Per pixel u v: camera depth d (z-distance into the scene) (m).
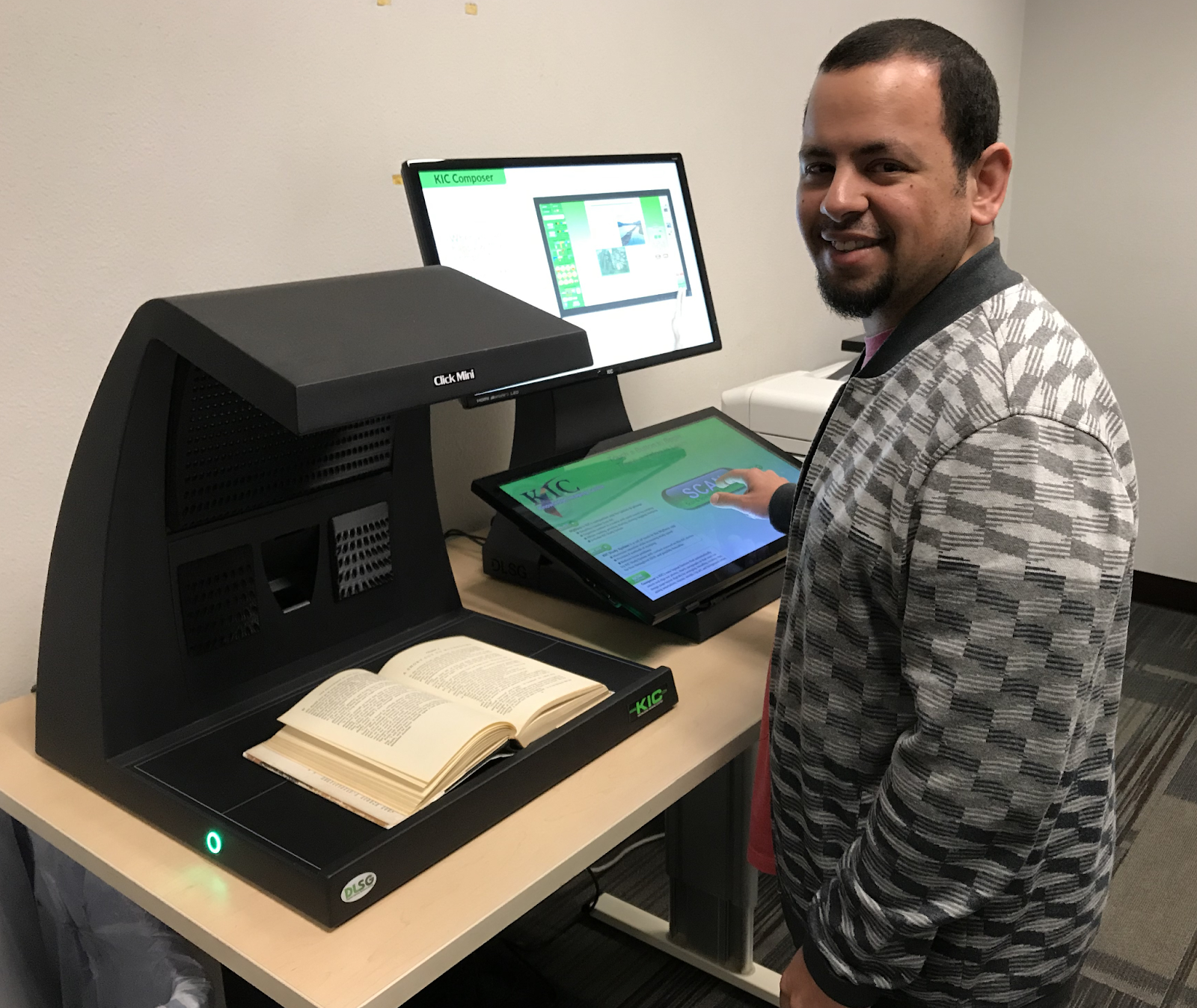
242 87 1.30
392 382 0.83
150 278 1.26
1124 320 2.95
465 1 1.53
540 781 0.95
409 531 1.21
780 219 2.26
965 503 0.73
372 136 1.46
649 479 1.42
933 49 0.82
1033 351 0.76
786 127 2.21
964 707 0.73
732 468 1.51
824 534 0.85
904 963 0.81
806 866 0.98
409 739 0.92
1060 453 0.71
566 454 1.42
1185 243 2.79
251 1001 1.14
